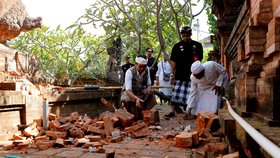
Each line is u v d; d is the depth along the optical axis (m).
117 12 12.26
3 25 7.70
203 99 6.02
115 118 5.25
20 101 4.78
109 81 14.22
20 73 7.53
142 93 6.35
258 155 2.08
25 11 8.40
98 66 16.20
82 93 6.89
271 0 2.65
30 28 8.63
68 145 4.11
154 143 4.21
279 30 2.35
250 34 2.89
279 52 2.41
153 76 10.94
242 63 3.61
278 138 1.88
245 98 3.06
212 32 11.79
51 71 16.03
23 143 3.92
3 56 7.36
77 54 14.85
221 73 5.83
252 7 2.89
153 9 11.73
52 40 14.77
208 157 3.29
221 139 3.88
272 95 2.38
